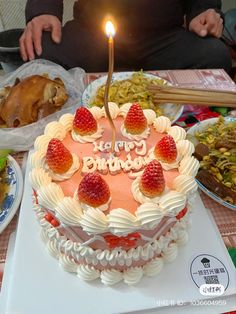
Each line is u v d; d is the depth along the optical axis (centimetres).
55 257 31
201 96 48
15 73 55
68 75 55
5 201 35
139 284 29
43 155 31
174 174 29
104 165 30
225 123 45
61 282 29
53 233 29
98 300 28
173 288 29
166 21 71
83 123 32
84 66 71
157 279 29
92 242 27
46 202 27
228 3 113
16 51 79
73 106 48
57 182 29
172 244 31
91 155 31
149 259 29
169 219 27
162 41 72
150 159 30
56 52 67
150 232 27
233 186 37
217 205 37
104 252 27
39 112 46
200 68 69
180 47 70
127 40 73
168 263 30
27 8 69
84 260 29
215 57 68
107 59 73
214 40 69
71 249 28
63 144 31
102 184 25
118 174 29
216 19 68
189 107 50
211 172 38
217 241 32
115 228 25
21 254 31
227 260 30
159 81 52
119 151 31
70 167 29
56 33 66
